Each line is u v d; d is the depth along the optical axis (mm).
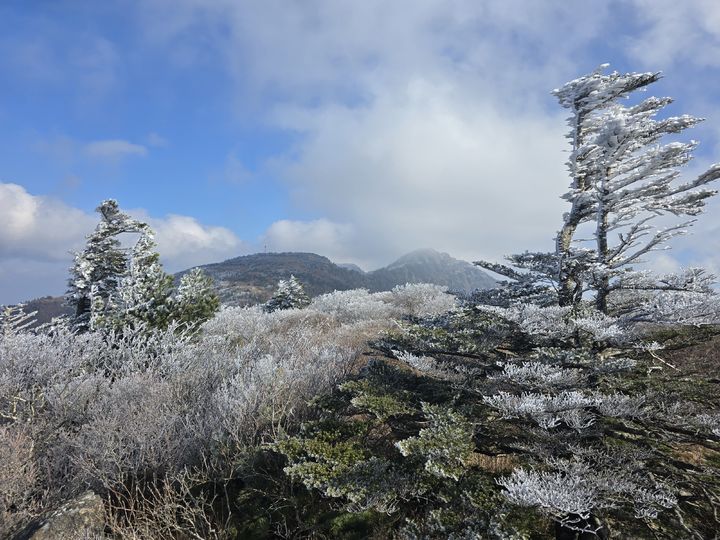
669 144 3918
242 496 5281
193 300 10492
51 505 4777
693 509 4168
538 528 4223
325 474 4195
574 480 3416
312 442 4723
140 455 5152
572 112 5168
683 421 3775
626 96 4906
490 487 4023
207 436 5688
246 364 8211
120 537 4516
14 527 4492
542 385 3895
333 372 7105
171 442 5465
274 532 4730
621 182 4508
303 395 6457
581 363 4027
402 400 5117
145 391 6418
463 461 3750
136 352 8000
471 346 4750
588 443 4270
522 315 4477
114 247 12086
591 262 4656
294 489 5250
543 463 4199
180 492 5102
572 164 5051
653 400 4156
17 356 7203
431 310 15531
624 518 4168
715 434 3684
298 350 9047
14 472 4730
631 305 5078
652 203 4426
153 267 10398
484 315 5258
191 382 7195
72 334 8430
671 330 4352
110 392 6473
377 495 3885
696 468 3926
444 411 4551
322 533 4559
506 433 4695
